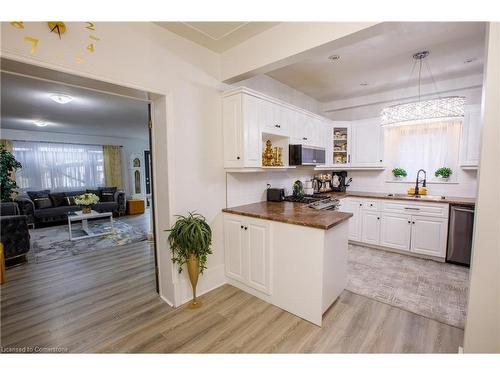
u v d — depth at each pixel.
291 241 2.19
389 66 3.16
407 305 2.34
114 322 2.13
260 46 2.30
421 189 3.95
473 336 1.27
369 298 2.47
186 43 2.36
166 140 2.26
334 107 4.74
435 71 3.32
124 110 4.51
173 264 2.35
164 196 2.36
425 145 4.02
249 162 2.61
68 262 3.53
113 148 8.09
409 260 3.48
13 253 3.41
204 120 2.56
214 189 2.70
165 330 2.02
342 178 4.75
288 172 3.93
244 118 2.54
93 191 7.16
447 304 2.35
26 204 5.59
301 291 2.15
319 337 1.92
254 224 2.46
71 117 5.06
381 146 4.22
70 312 2.29
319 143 4.04
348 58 2.93
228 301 2.46
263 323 2.10
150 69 2.09
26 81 2.94
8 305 2.41
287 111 3.18
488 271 1.21
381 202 3.86
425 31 2.34
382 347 1.80
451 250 3.31
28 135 6.54
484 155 1.18
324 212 2.51
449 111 2.76
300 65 3.14
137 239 4.72
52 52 1.58
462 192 3.72
